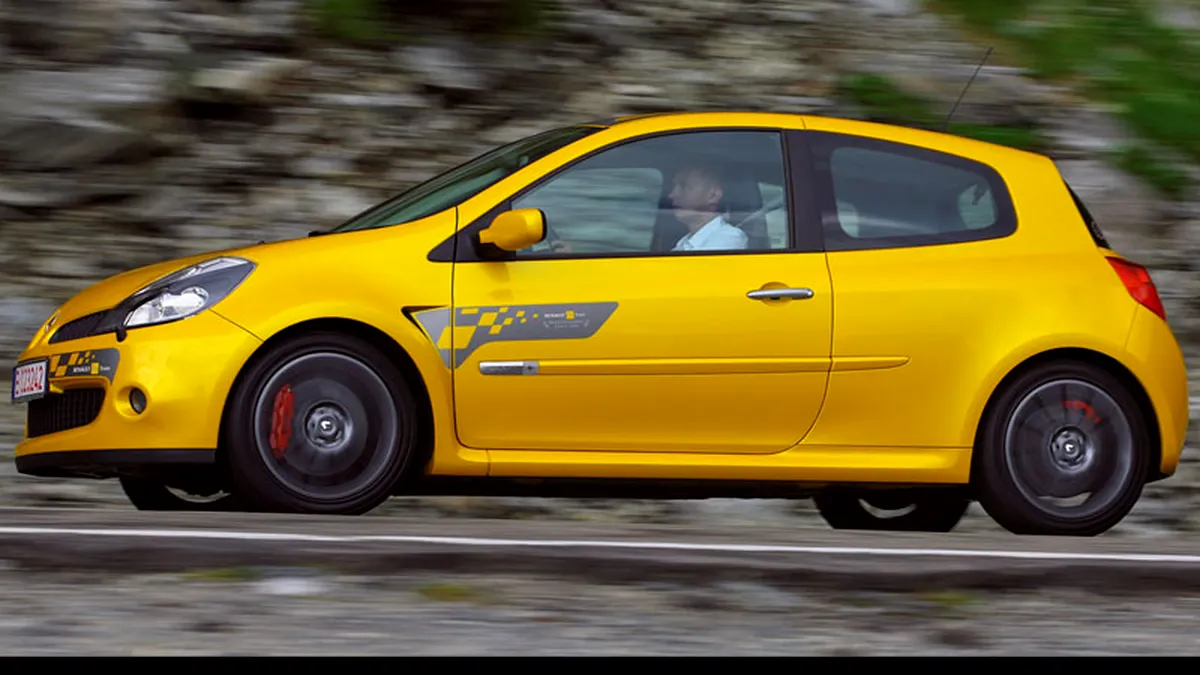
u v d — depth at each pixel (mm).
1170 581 5289
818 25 14734
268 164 12523
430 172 12672
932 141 7559
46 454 6898
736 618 4750
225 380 6586
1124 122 14297
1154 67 15016
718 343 7000
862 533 6312
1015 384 7312
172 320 6637
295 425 6664
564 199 7090
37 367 7039
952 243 7367
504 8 13664
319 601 4711
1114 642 4738
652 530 6031
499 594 4840
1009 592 5180
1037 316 7305
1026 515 7312
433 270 6859
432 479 6926
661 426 6996
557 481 6984
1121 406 7402
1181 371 7562
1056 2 15727
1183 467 10438
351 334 6758
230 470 6645
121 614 4523
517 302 6883
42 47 12758
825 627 4719
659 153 7227
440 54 13422
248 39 13203
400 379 6777
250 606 4637
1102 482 7395
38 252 11695
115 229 11984
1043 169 7645
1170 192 13859
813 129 7398
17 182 12039
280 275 6727
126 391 6617
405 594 4812
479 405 6848
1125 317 7426
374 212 7531
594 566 5020
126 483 7852
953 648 4578
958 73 14422
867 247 7262
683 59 14070
